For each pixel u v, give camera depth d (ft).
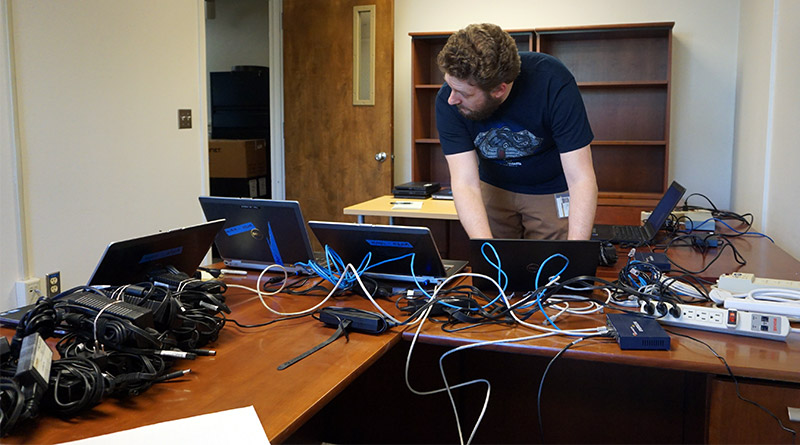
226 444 3.28
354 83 15.81
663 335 4.67
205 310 4.85
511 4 15.46
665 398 5.95
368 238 6.05
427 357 6.42
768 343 4.80
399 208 11.57
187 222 12.59
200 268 6.86
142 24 11.18
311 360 4.50
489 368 6.39
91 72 10.21
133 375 3.81
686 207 10.93
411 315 5.45
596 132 15.10
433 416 6.51
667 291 5.50
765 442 4.41
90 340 4.12
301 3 16.01
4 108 8.87
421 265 6.11
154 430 3.40
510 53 5.95
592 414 6.17
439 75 16.22
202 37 12.69
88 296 4.36
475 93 6.12
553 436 6.32
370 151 15.88
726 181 14.57
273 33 16.72
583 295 5.90
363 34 15.78
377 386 6.61
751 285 5.77
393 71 15.60
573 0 15.02
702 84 14.48
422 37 15.17
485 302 5.77
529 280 5.87
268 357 4.55
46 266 9.64
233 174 18.61
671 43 13.48
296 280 6.77
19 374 3.42
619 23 14.61
